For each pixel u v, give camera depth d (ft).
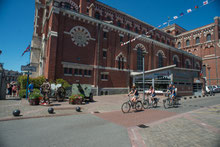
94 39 72.64
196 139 14.88
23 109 29.12
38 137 15.19
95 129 18.34
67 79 61.93
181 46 157.28
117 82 78.95
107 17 98.68
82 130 17.84
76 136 15.72
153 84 73.82
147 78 76.95
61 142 13.99
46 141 14.16
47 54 62.54
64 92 45.85
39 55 82.53
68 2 82.64
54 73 57.36
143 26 119.96
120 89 79.20
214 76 133.69
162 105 41.37
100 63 73.20
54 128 18.40
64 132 16.97
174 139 14.96
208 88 95.30
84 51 68.54
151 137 15.58
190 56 134.82
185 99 59.52
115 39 81.25
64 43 62.69
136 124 20.90
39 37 83.82
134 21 113.50
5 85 46.09
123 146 13.32
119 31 83.20
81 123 21.06
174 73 70.23
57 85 47.67
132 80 86.07
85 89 46.42
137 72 81.71
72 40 65.16
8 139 14.43
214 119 23.58
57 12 61.16
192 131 17.47
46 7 73.56
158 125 20.25
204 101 51.93
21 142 13.74
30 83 50.90
